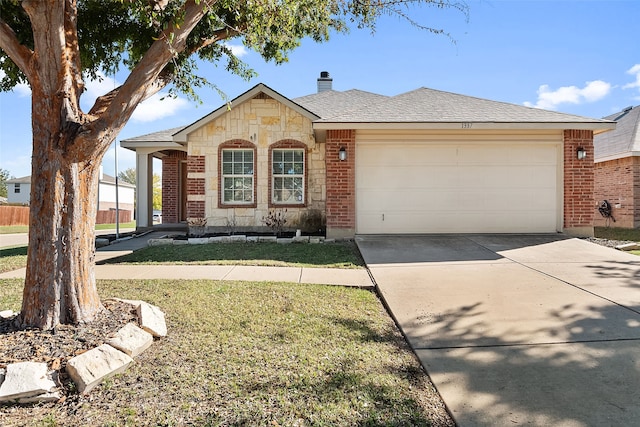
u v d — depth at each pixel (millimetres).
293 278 6227
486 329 4000
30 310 3465
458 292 5309
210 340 3666
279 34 5891
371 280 6090
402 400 2697
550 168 10047
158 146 13812
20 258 8664
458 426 2402
